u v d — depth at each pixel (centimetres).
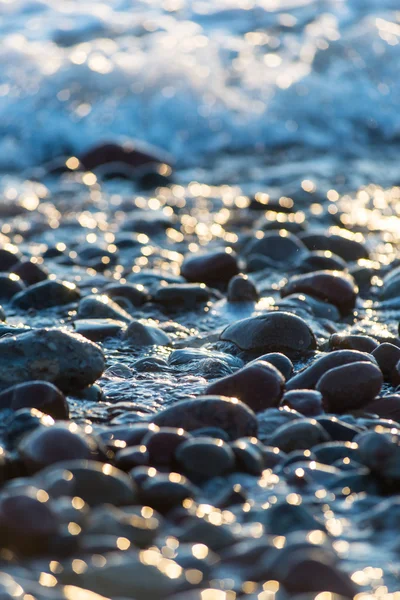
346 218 1398
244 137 2344
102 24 2953
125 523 326
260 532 335
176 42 2728
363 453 395
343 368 511
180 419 443
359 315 812
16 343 514
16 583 280
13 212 1513
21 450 396
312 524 340
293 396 499
